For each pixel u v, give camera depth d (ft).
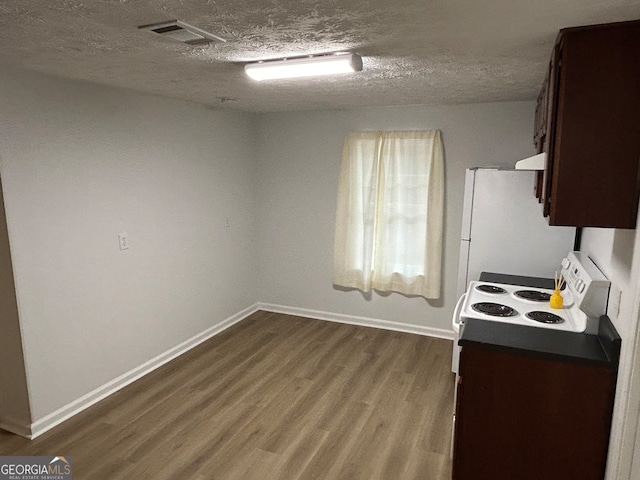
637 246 5.38
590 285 7.20
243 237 15.72
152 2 4.61
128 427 9.38
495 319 8.00
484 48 6.46
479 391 7.00
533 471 6.96
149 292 11.70
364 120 14.15
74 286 9.59
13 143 8.14
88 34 5.81
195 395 10.72
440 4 4.61
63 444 8.78
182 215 12.64
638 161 5.49
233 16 5.05
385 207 14.17
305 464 8.29
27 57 7.12
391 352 13.21
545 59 7.10
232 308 15.44
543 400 6.69
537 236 10.73
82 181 9.55
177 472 8.03
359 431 9.33
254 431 9.29
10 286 8.43
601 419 6.45
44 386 9.13
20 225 8.38
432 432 9.30
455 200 13.53
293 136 15.24
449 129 13.24
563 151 5.70
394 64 7.56
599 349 6.65
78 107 9.31
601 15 4.95
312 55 6.89
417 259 14.17
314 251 15.71
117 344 10.85
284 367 12.25
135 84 9.70
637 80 5.33
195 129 12.84
